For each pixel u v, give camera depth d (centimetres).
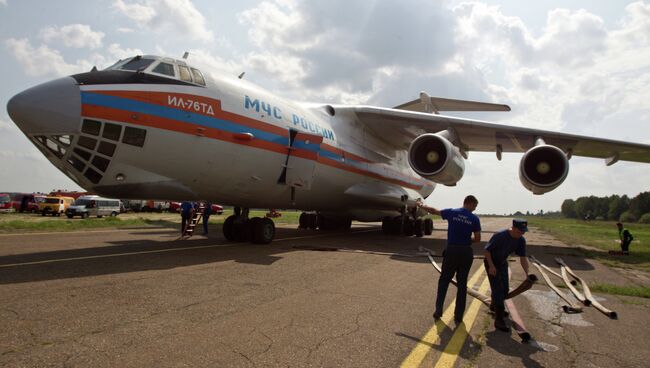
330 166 1080
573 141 1073
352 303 434
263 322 358
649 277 700
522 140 1161
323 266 659
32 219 2156
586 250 1131
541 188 923
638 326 394
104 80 631
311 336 328
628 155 1161
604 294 544
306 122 984
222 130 752
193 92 717
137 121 642
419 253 872
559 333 366
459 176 1019
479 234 397
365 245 1040
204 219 1262
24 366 251
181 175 727
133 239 1043
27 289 445
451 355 304
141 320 350
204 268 605
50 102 578
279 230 1546
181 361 269
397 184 1504
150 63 700
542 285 575
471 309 436
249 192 869
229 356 281
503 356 307
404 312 409
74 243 925
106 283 484
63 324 331
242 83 841
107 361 264
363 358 289
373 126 1284
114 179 652
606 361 304
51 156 629
